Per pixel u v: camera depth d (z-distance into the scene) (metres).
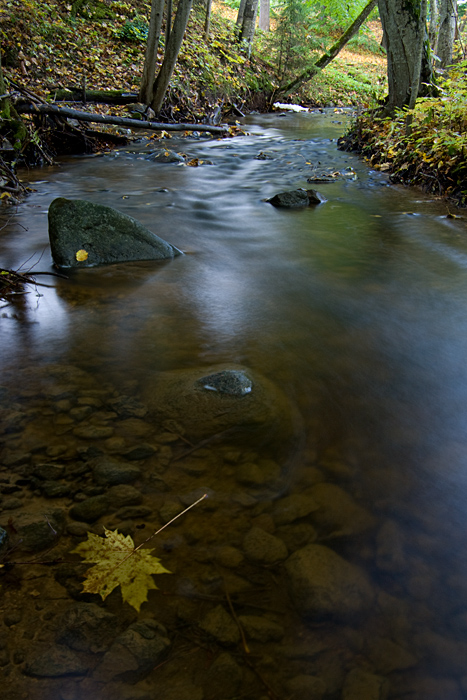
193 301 3.66
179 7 11.53
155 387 2.54
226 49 17.61
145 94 12.73
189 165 9.37
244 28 18.86
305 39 18.61
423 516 1.82
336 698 1.26
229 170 9.02
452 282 4.11
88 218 4.26
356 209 6.49
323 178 8.09
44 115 9.52
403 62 9.73
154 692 1.26
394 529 1.76
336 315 3.50
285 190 7.50
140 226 4.49
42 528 1.72
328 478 1.99
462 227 5.62
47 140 9.79
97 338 3.05
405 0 9.16
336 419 2.35
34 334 3.08
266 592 1.53
